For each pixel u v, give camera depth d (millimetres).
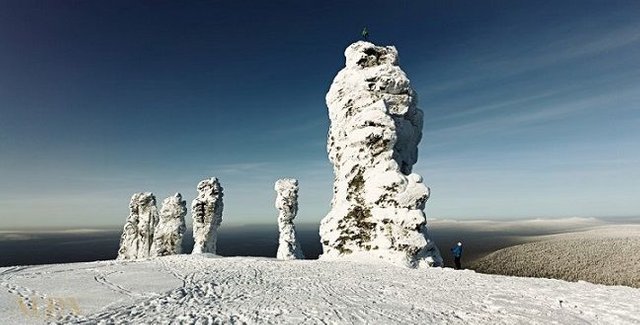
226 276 23984
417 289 19844
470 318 14625
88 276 23984
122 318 14125
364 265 29328
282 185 49844
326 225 36250
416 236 32125
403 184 33500
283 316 14469
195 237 50156
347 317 14406
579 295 18484
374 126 35531
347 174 36062
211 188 51375
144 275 24406
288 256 47312
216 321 13758
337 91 39469
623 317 14977
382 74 37531
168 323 13492
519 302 17109
